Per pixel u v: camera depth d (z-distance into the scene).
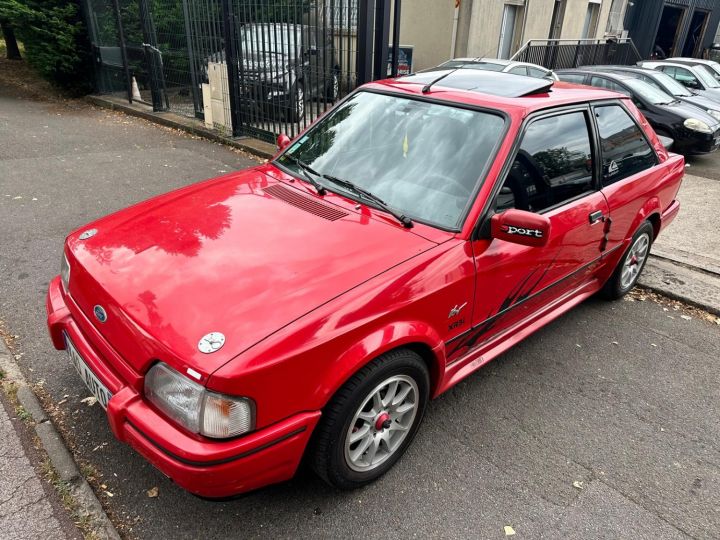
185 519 2.36
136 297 2.17
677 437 3.09
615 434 3.07
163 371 1.97
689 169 9.75
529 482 2.69
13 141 8.41
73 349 2.47
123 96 12.01
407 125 3.12
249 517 2.39
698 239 6.27
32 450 2.58
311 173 3.18
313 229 2.58
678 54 25.00
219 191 3.07
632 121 3.99
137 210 2.95
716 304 4.60
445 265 2.49
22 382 3.03
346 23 7.30
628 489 2.70
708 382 3.63
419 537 2.35
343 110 3.51
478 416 3.13
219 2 8.45
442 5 12.91
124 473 2.55
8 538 2.16
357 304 2.18
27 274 4.28
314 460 2.28
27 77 14.10
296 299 2.13
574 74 10.88
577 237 3.32
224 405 1.87
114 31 11.32
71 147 8.31
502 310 3.01
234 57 8.45
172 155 8.16
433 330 2.52
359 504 2.49
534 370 3.62
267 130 8.56
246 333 1.97
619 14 20.67
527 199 2.92
